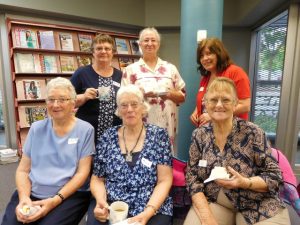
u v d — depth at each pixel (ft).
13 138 13.04
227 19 14.80
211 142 4.84
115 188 4.84
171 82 6.96
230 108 4.56
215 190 4.82
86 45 13.93
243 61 15.99
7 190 8.99
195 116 7.10
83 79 6.68
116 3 14.69
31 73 12.32
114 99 6.66
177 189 5.85
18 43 11.91
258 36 15.24
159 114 6.74
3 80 12.60
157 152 4.89
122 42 15.51
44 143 5.20
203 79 6.98
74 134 5.23
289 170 5.77
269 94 14.14
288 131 10.97
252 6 11.85
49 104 4.98
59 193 4.84
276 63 13.41
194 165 5.04
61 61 13.32
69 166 5.13
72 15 13.34
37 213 4.46
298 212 5.48
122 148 4.99
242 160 4.64
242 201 4.62
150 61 6.93
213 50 6.18
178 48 16.65
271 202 4.49
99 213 4.36
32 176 5.13
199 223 4.56
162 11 15.71
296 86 10.58
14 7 11.82
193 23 7.85
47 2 12.40
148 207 4.45
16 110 12.19
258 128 4.62
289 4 10.32
